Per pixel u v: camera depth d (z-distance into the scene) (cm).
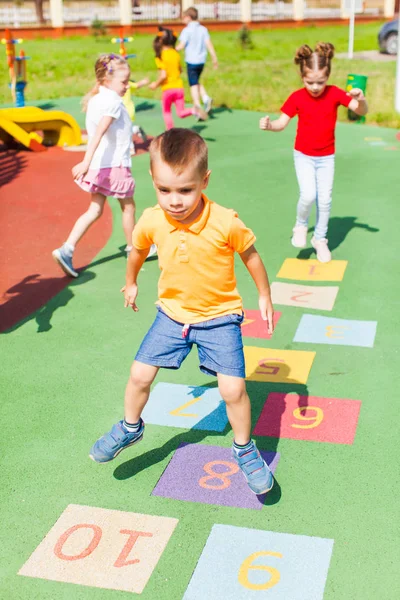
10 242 663
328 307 499
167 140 268
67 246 561
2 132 1084
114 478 327
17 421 375
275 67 1897
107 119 537
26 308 516
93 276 574
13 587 267
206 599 258
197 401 386
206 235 281
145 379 302
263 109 1345
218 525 294
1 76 1828
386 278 546
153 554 280
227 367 291
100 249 639
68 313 505
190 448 346
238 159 968
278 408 376
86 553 283
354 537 285
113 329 479
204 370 304
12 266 602
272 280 550
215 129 1171
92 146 535
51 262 610
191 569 272
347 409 373
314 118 554
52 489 321
